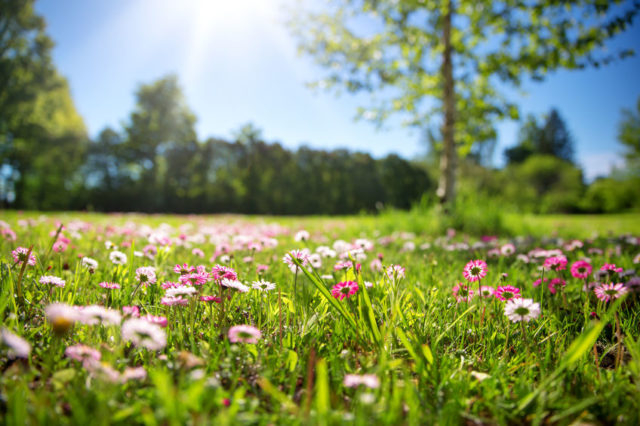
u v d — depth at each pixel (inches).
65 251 123.1
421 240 227.8
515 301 58.9
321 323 68.3
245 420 39.3
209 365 50.5
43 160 1045.2
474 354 63.6
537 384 53.2
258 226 290.0
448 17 349.7
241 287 67.3
